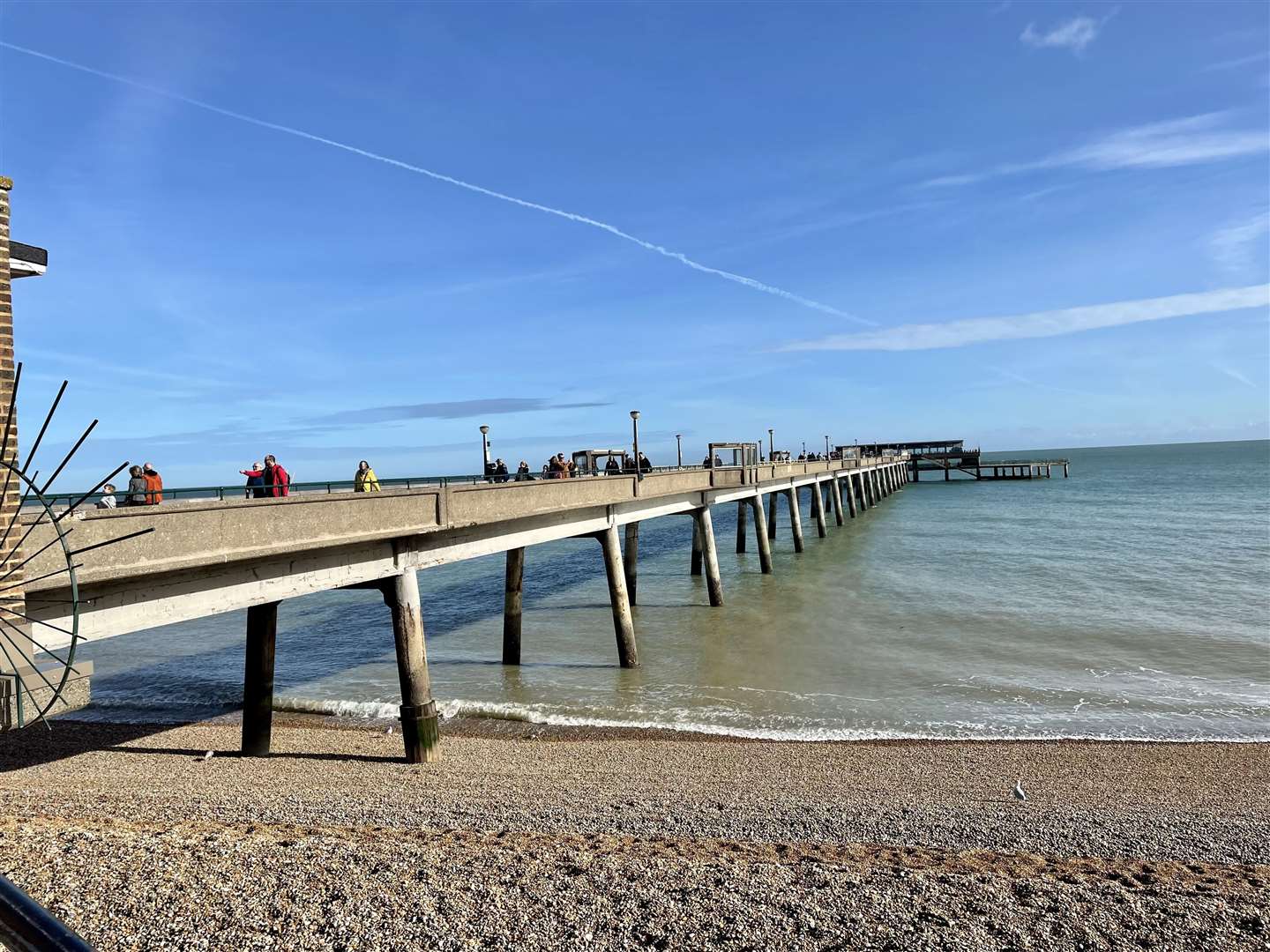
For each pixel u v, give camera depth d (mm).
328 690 17922
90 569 7340
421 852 7613
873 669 18188
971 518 57938
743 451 34406
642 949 6082
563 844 8141
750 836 9062
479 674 18453
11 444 6172
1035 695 16094
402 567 12273
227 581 9328
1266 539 41188
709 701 16125
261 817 9344
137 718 15984
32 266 6758
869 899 6918
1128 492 84438
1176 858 8523
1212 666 17984
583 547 48406
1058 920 6633
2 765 12695
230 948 5879
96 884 6676
